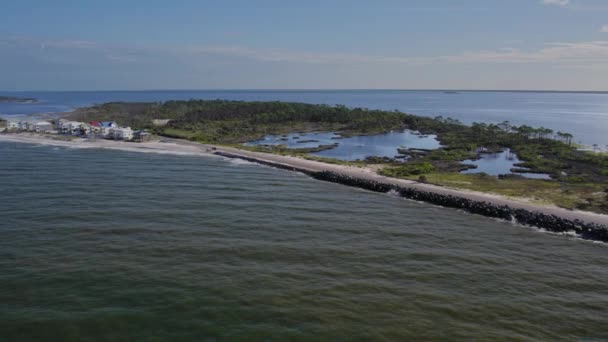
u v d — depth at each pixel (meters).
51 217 57.31
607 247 55.94
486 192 82.50
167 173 92.75
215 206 67.12
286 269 44.12
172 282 39.81
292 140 172.25
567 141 172.88
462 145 152.25
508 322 35.75
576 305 39.22
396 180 92.31
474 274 45.22
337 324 34.09
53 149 123.06
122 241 49.69
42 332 31.45
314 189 84.75
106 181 81.31
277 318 34.53
